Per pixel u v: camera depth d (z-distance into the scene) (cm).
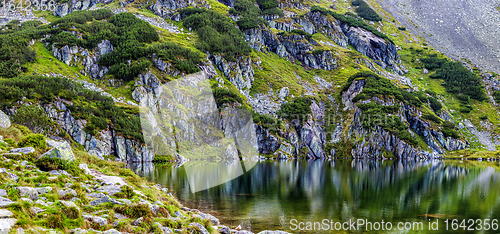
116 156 8244
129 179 2612
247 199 3716
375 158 12656
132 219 1396
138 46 14150
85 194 1511
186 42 16862
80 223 1088
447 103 18950
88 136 8375
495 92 19625
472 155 13425
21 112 7788
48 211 1036
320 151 13012
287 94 15562
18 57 12175
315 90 16988
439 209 3553
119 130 8444
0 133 2011
